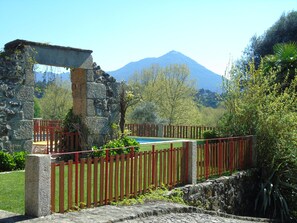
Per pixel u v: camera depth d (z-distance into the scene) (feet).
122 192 25.07
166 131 75.87
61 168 21.17
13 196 24.73
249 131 41.19
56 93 111.14
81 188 22.50
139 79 141.79
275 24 96.84
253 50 98.22
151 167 27.68
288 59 56.65
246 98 42.98
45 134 59.26
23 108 38.14
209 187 32.07
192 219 23.94
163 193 27.58
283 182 37.52
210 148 34.30
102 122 44.75
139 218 21.94
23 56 38.06
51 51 40.37
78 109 44.57
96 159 23.32
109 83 45.70
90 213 21.49
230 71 45.55
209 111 132.36
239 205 36.06
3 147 36.78
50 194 20.47
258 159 40.32
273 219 33.83
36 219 19.27
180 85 130.31
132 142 42.24
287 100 42.04
